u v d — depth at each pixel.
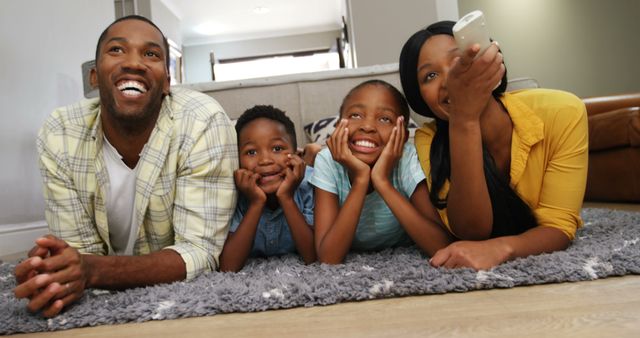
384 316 0.59
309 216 1.14
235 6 6.09
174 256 0.83
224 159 0.93
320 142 1.56
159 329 0.61
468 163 0.83
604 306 0.56
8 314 0.69
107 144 0.96
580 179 0.91
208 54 7.29
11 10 1.91
